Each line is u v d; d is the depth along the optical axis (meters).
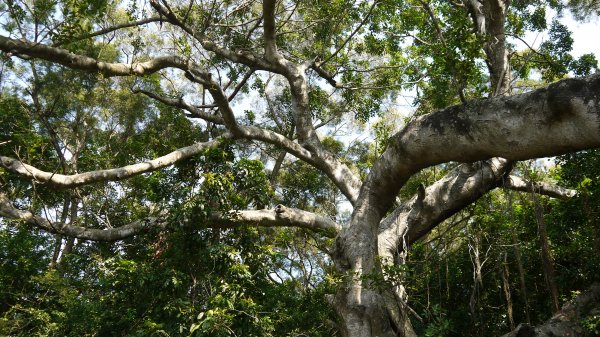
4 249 11.95
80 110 16.11
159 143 15.64
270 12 13.05
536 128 7.04
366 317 9.80
